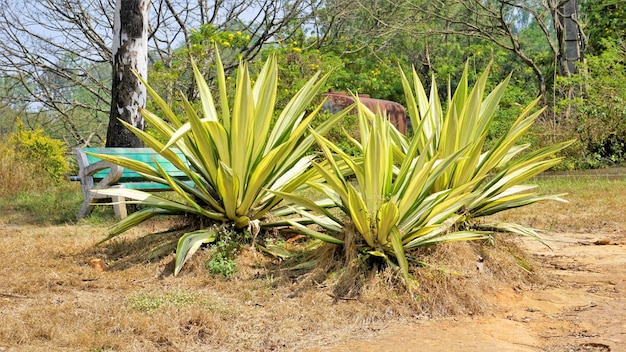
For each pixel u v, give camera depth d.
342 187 5.79
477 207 6.55
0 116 31.08
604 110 16.86
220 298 5.54
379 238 5.65
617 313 5.28
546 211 10.52
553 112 19.19
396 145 6.76
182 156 10.31
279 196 6.58
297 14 23.94
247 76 6.41
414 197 5.63
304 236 7.33
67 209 11.05
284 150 6.40
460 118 6.39
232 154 6.61
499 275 6.18
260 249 6.70
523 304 5.65
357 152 15.62
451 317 5.27
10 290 5.73
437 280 5.47
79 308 5.25
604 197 11.64
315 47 27.17
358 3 26.16
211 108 7.08
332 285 5.61
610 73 19.41
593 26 26.66
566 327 5.03
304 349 4.54
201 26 17.98
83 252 7.30
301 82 17.47
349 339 4.72
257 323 5.00
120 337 4.58
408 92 6.83
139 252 6.98
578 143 16.64
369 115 6.74
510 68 35.38
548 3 22.77
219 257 6.34
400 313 5.22
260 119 6.71
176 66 17.64
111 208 10.34
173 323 4.82
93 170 9.77
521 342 4.69
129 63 10.87
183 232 7.13
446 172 6.28
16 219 10.32
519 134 6.35
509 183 6.54
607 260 7.29
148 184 10.02
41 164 16.62
